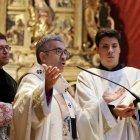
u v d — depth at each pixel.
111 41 6.54
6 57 6.55
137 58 16.77
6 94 6.10
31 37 16.27
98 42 6.64
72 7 16.94
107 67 6.75
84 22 16.73
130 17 17.12
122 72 6.75
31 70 5.77
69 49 16.17
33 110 5.09
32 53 15.70
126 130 6.16
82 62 15.77
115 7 17.22
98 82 6.57
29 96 5.10
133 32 17.02
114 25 16.86
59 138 5.39
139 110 5.80
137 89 6.30
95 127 5.85
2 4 16.61
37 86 5.23
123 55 16.92
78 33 16.55
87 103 6.05
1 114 5.23
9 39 16.39
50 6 16.78
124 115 5.79
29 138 5.08
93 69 6.79
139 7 17.16
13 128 5.26
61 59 5.76
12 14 16.73
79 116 5.91
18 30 16.45
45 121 5.33
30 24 16.38
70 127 5.60
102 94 6.27
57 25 16.66
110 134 6.11
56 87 5.84
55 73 4.96
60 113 5.58
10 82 6.47
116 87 6.54
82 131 5.87
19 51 15.84
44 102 4.99
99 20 16.69
